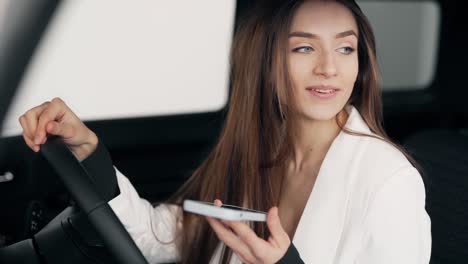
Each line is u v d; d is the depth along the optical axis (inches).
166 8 87.7
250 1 88.6
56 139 44.8
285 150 58.4
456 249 61.8
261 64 56.6
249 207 60.3
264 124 58.3
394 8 126.6
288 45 53.7
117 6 84.2
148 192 89.7
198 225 61.2
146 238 58.9
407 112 124.0
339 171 53.6
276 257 41.2
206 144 93.9
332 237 52.2
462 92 126.4
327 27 52.4
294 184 59.0
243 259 42.8
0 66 74.0
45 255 48.1
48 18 76.6
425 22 129.4
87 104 85.8
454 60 125.6
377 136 54.6
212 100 94.3
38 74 79.2
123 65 86.9
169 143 91.4
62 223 48.7
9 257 48.4
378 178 51.4
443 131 68.5
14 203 74.5
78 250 47.4
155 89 89.9
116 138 88.0
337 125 56.8
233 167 60.9
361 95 57.1
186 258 61.4
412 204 50.8
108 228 42.1
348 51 53.5
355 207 51.8
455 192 62.8
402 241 50.1
